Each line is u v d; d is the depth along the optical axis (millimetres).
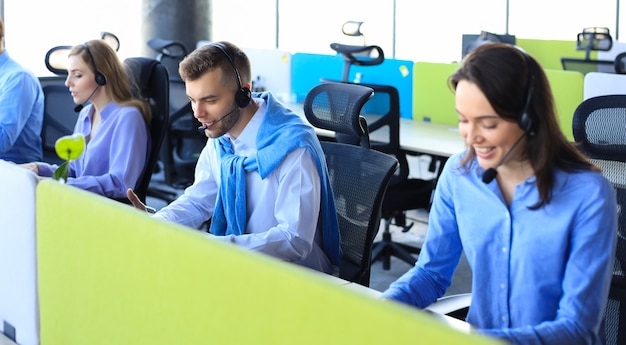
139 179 3250
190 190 2479
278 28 8336
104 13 7969
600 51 5785
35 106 3693
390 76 4961
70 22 7836
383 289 3896
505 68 1382
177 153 5102
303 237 2121
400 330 891
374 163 2561
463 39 6086
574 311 1441
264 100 2289
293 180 2158
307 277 994
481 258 1601
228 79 2125
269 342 1047
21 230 1575
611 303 2004
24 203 1553
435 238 1715
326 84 2906
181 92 4984
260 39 8461
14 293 1634
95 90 3160
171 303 1205
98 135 3193
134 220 1263
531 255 1517
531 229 1516
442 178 1686
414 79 4859
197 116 2154
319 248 2270
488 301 1615
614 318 1999
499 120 1406
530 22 8188
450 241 1708
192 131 5008
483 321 1627
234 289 1093
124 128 3154
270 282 1037
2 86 3600
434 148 3943
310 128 2242
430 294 1726
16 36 7602
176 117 4996
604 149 2107
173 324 1206
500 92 1376
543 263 1507
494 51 1403
